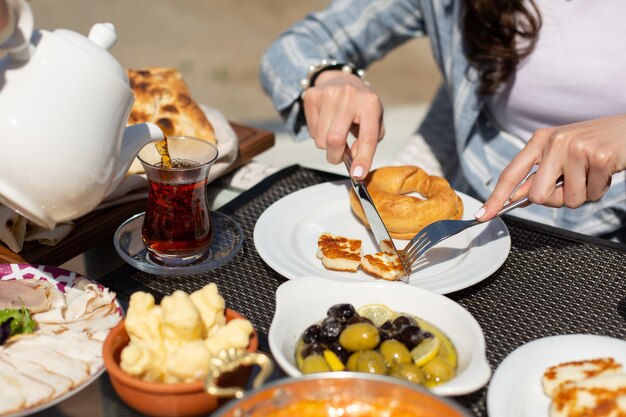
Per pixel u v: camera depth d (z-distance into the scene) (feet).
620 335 3.09
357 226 4.00
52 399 2.61
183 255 3.51
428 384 2.57
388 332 2.73
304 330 2.86
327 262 3.52
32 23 2.58
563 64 5.02
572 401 2.43
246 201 4.20
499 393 2.55
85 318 3.07
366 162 4.01
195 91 15.66
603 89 4.99
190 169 3.35
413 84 17.26
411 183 4.33
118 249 3.57
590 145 3.58
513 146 5.42
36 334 2.92
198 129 4.74
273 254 3.54
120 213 4.03
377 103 4.25
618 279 3.50
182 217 3.45
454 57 5.49
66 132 2.67
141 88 4.83
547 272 3.56
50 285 3.22
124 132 3.11
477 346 2.65
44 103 2.63
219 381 2.50
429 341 2.70
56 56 2.66
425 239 3.60
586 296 3.37
